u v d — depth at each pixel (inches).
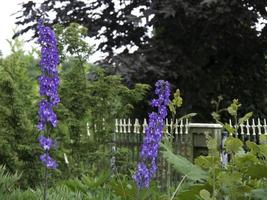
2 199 175.3
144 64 503.2
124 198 173.6
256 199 138.0
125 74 481.7
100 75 329.4
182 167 146.4
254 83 619.8
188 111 539.5
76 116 320.5
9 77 304.7
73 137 319.0
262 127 513.0
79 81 322.7
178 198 148.8
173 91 538.0
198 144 379.6
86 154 320.8
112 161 291.9
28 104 315.3
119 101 338.3
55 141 294.2
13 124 303.3
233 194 131.9
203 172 145.9
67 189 205.9
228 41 584.7
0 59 325.4
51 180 293.3
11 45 332.2
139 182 144.5
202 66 573.9
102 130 329.1
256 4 556.1
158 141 143.4
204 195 126.6
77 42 320.8
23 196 180.9
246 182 145.8
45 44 148.5
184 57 551.5
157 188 194.9
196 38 562.6
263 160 143.1
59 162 303.4
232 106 145.9
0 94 307.6
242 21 523.2
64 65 331.0
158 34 583.2
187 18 536.7
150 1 575.8
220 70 599.5
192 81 562.9
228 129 140.0
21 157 295.1
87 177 218.8
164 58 536.7
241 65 613.6
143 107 546.9
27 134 303.0
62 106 311.6
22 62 325.1
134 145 444.5
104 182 213.9
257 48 589.6
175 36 565.3
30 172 293.0
